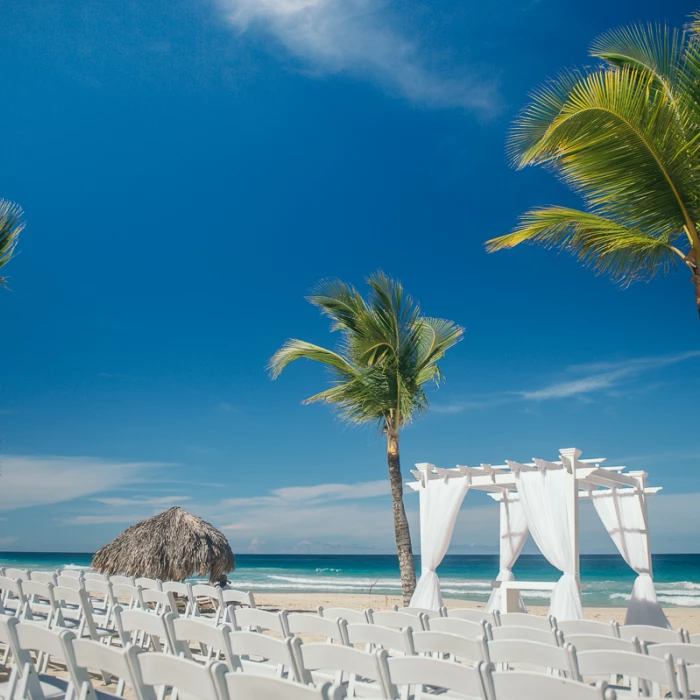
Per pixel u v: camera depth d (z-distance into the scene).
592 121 6.78
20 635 3.16
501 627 4.42
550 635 4.21
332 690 2.18
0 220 9.55
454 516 10.34
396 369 11.91
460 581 45.66
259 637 3.60
